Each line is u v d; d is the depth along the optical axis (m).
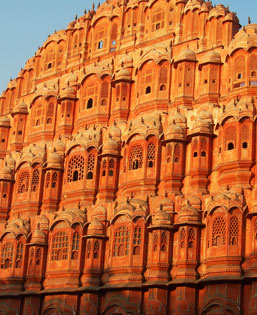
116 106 62.81
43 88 70.25
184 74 58.78
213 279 47.22
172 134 55.44
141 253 52.56
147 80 61.38
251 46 54.91
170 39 62.41
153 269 51.22
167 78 60.31
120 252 53.81
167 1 64.06
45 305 56.97
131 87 63.22
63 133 66.31
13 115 72.50
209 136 54.09
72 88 67.38
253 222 47.34
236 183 51.22
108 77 64.75
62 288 55.97
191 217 50.41
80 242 56.81
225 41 58.25
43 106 69.50
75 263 56.50
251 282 45.97
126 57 64.19
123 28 67.25
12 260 60.59
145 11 66.06
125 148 59.00
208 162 53.59
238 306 46.09
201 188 53.25
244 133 51.75
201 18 60.69
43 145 67.38
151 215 53.41
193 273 49.28
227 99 55.69
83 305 54.19
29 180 64.94
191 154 54.28
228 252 47.59
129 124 59.47
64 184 62.44
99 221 56.28
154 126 57.25
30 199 64.12
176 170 54.75
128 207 54.16
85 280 55.25
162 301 50.00
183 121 56.03
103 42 68.38
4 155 72.06
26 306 57.78
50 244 58.97
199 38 60.06
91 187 60.12
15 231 61.25
